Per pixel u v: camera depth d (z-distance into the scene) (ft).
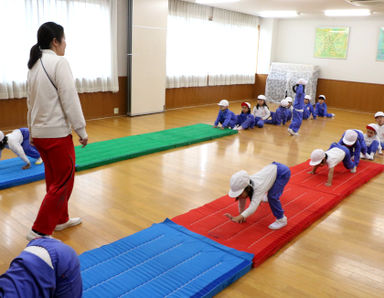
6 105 18.45
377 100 31.09
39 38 7.32
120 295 6.23
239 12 32.22
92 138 18.01
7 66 17.80
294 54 35.29
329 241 8.89
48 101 7.25
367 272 7.63
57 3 19.11
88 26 20.76
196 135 18.99
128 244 7.94
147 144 16.67
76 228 8.97
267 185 8.38
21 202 10.34
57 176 7.66
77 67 20.79
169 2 25.76
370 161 16.06
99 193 11.21
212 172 13.69
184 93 29.17
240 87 35.42
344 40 31.99
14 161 13.37
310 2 24.89
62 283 3.98
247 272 7.43
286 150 17.42
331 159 12.01
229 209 10.08
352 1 23.34
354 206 11.11
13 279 3.59
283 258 8.05
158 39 24.80
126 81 24.27
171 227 8.86
